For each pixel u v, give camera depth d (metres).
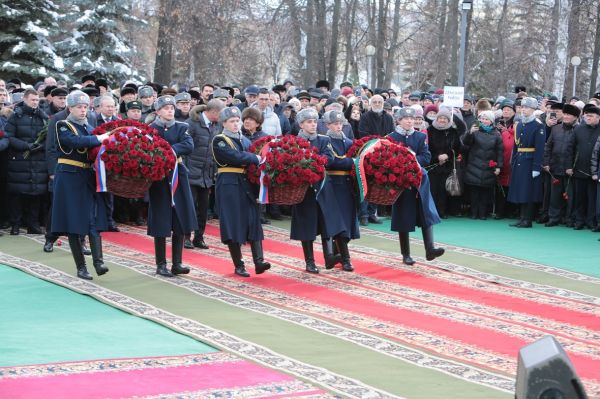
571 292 9.96
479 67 48.09
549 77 35.97
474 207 16.31
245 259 11.62
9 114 13.35
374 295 9.55
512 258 12.13
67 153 9.79
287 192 9.98
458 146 15.90
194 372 6.37
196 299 9.13
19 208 13.24
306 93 15.88
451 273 10.89
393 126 15.15
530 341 7.68
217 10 36.66
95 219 9.92
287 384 6.11
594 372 6.74
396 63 58.91
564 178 15.30
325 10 40.19
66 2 30.52
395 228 11.23
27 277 10.11
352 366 6.72
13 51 26.70
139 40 42.56
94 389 5.86
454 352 7.25
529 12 43.75
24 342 7.11
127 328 7.75
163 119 10.37
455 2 40.22
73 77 30.02
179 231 10.32
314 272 10.74
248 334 7.65
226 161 10.15
